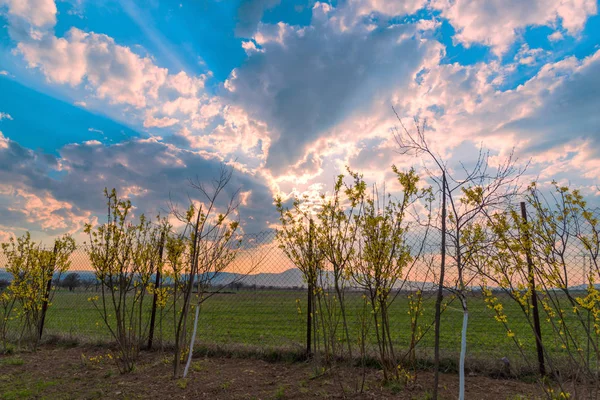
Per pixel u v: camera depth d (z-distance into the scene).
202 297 5.17
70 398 4.14
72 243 7.21
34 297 6.77
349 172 4.06
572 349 4.94
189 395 4.10
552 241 2.83
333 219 4.09
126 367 5.21
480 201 3.12
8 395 4.26
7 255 6.73
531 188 3.00
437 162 3.29
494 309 3.14
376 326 4.07
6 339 7.34
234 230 5.13
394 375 4.32
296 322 11.05
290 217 4.61
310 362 5.19
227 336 8.84
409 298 4.16
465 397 3.73
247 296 6.28
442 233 3.14
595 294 2.61
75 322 12.65
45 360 5.92
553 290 2.94
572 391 3.62
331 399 3.79
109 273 5.15
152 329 6.41
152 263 5.43
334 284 4.09
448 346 6.78
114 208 5.16
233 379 4.62
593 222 2.64
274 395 4.00
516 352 4.96
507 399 3.63
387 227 3.91
